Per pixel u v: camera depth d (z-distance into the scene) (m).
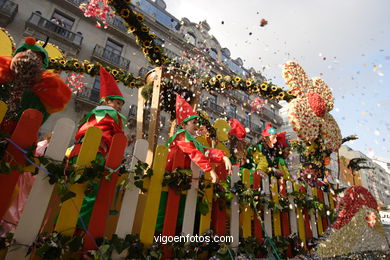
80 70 3.15
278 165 3.38
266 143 3.49
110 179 1.41
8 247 1.06
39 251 1.07
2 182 1.12
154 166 1.67
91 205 1.47
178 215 1.86
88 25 14.12
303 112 3.14
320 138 3.37
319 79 3.64
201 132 3.43
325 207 3.15
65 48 12.69
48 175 1.20
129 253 1.35
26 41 1.69
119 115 2.03
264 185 2.46
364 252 2.71
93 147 1.42
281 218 2.54
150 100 3.17
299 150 3.74
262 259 2.06
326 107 3.42
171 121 3.90
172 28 17.47
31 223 1.13
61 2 13.27
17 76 1.49
